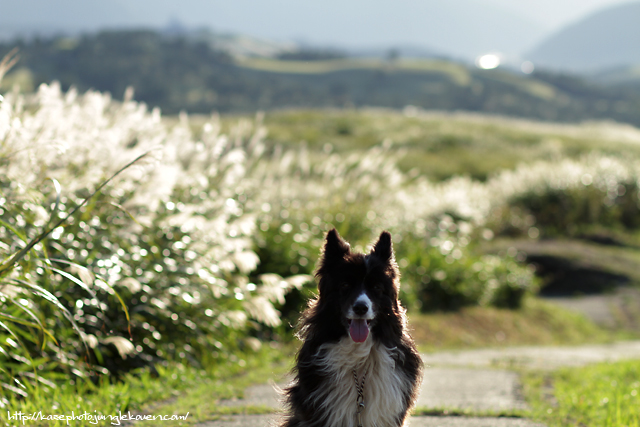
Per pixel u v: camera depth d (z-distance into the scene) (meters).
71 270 5.79
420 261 13.72
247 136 9.68
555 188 25.20
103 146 6.48
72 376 5.89
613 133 58.81
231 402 5.66
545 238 23.42
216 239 7.50
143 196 6.50
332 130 47.09
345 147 40.75
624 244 23.22
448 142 45.00
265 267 9.62
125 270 6.39
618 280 19.06
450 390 6.65
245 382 6.63
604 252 21.47
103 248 6.46
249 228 7.74
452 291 13.61
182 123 8.49
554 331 14.01
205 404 5.38
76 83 163.75
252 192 10.20
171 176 6.55
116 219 6.68
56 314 5.62
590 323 15.35
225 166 8.49
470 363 8.86
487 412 5.43
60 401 4.95
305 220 11.27
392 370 3.95
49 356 5.79
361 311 3.70
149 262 6.86
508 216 23.75
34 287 4.28
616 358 10.60
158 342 6.80
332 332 3.94
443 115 61.91
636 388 6.87
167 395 5.74
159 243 7.09
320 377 3.91
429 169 36.84
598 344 13.34
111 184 6.30
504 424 5.06
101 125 7.10
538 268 19.86
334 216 11.69
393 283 4.05
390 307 3.99
